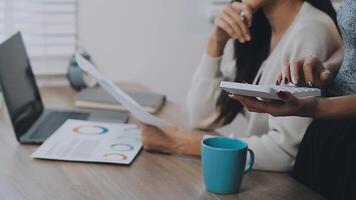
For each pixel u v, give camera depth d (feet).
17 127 5.36
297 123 4.90
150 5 8.42
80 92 7.00
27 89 5.97
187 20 8.65
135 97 6.91
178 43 8.70
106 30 8.31
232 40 6.24
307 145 4.76
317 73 4.85
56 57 8.15
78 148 5.16
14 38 6.07
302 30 5.30
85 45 8.28
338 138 4.63
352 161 4.47
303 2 5.74
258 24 5.98
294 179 4.81
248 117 6.15
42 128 5.73
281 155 4.92
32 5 7.95
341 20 4.86
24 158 4.97
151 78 8.70
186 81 8.87
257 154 4.91
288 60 5.34
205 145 4.42
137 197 4.27
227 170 4.34
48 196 4.24
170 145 5.20
